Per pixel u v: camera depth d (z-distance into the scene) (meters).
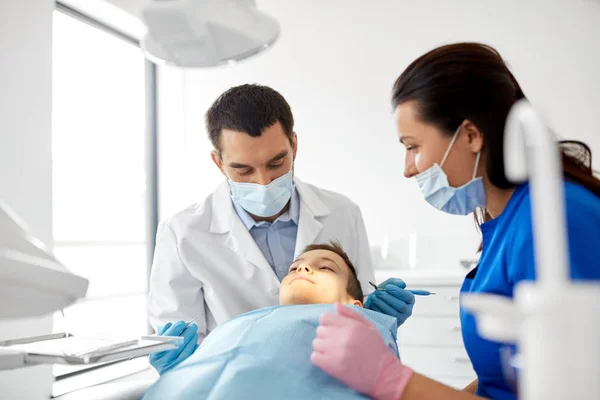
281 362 1.19
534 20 3.40
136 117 4.05
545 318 0.50
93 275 4.47
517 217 1.01
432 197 1.15
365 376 0.90
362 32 3.68
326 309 1.39
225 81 3.90
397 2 3.62
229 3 1.04
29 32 2.60
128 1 3.46
